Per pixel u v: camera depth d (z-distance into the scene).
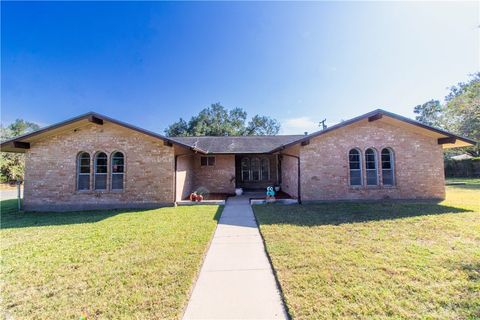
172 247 4.87
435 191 10.11
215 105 47.75
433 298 2.81
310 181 10.10
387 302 2.76
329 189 10.09
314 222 6.68
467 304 2.69
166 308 2.77
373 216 7.30
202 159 15.07
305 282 3.27
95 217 8.25
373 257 4.08
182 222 7.13
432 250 4.35
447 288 3.03
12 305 2.91
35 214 9.17
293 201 10.14
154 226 6.68
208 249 4.89
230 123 47.94
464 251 4.28
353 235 5.40
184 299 2.96
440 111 35.84
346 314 2.56
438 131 9.31
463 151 29.75
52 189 10.01
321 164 10.11
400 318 2.47
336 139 10.17
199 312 2.74
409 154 10.20
